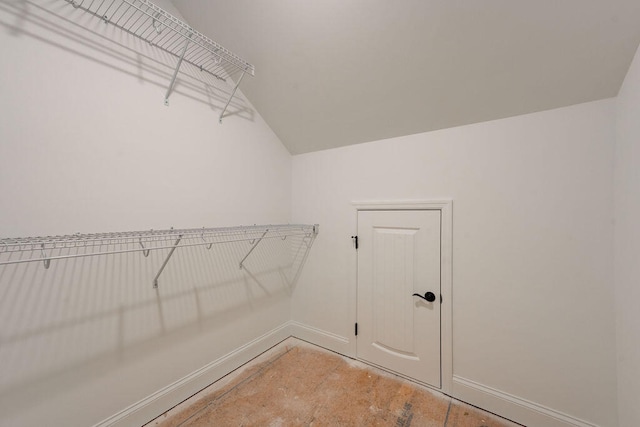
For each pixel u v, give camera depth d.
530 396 1.59
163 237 1.63
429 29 1.42
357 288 2.30
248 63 1.99
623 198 1.29
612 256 1.38
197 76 1.90
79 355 1.35
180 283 1.79
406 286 2.05
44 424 1.24
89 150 1.38
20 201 1.17
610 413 1.39
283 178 2.66
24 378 1.19
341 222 2.41
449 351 1.85
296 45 1.75
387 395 1.85
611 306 1.38
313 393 1.87
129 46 1.54
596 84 1.36
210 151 1.98
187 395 1.81
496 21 1.29
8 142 1.14
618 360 1.35
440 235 1.90
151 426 1.58
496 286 1.70
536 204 1.58
